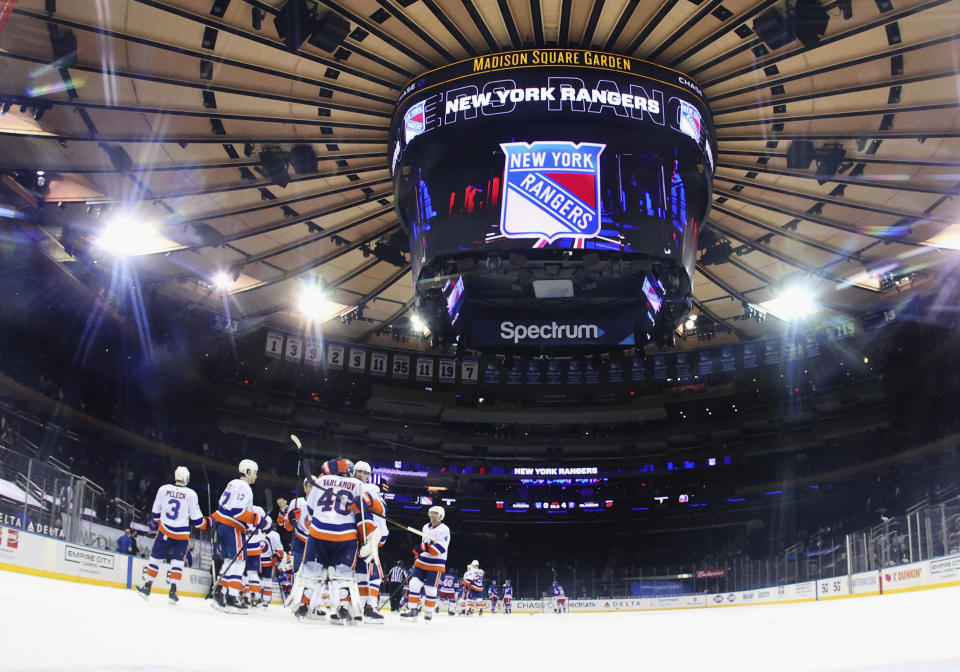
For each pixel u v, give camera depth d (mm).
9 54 21438
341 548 10922
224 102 24688
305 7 21203
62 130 25266
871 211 30469
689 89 23891
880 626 9766
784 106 25219
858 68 23250
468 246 23266
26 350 39938
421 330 46625
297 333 46688
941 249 33469
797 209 31062
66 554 18125
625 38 23281
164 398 47750
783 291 38406
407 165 25234
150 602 13758
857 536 29000
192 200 30125
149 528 30531
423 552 17219
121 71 22703
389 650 7113
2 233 30984
